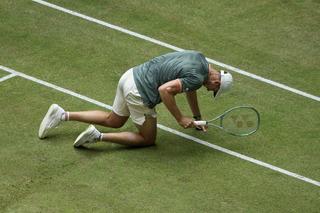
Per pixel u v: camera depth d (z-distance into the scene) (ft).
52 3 114.42
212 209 74.33
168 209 73.87
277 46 107.55
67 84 95.04
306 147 85.35
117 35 107.14
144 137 82.69
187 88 78.74
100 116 84.12
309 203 76.23
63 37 105.60
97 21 110.42
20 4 113.60
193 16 113.60
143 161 81.10
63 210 72.90
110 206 73.87
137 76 80.43
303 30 112.27
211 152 83.51
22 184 76.43
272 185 78.64
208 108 92.02
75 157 81.10
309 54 106.32
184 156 82.48
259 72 101.14
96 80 96.48
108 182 77.41
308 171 81.30
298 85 98.73
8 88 93.20
